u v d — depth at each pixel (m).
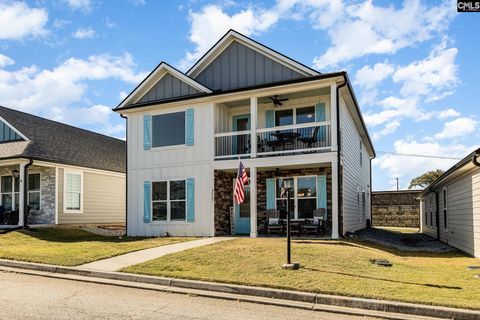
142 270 8.49
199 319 5.58
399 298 6.27
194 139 15.49
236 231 16.23
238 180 11.91
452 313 5.71
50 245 12.62
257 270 8.26
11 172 19.06
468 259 11.38
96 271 8.55
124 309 6.03
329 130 14.76
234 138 16.39
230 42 16.36
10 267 9.57
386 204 31.34
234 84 16.11
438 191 18.38
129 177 16.53
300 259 9.20
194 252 10.20
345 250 10.48
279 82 14.00
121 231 18.80
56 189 18.25
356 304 6.28
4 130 19.45
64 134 22.00
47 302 6.38
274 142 14.72
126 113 16.84
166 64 16.27
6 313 5.72
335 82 13.48
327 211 14.78
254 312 6.00
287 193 8.77
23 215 16.78
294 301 6.63
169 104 15.89
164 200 15.83
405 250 13.41
